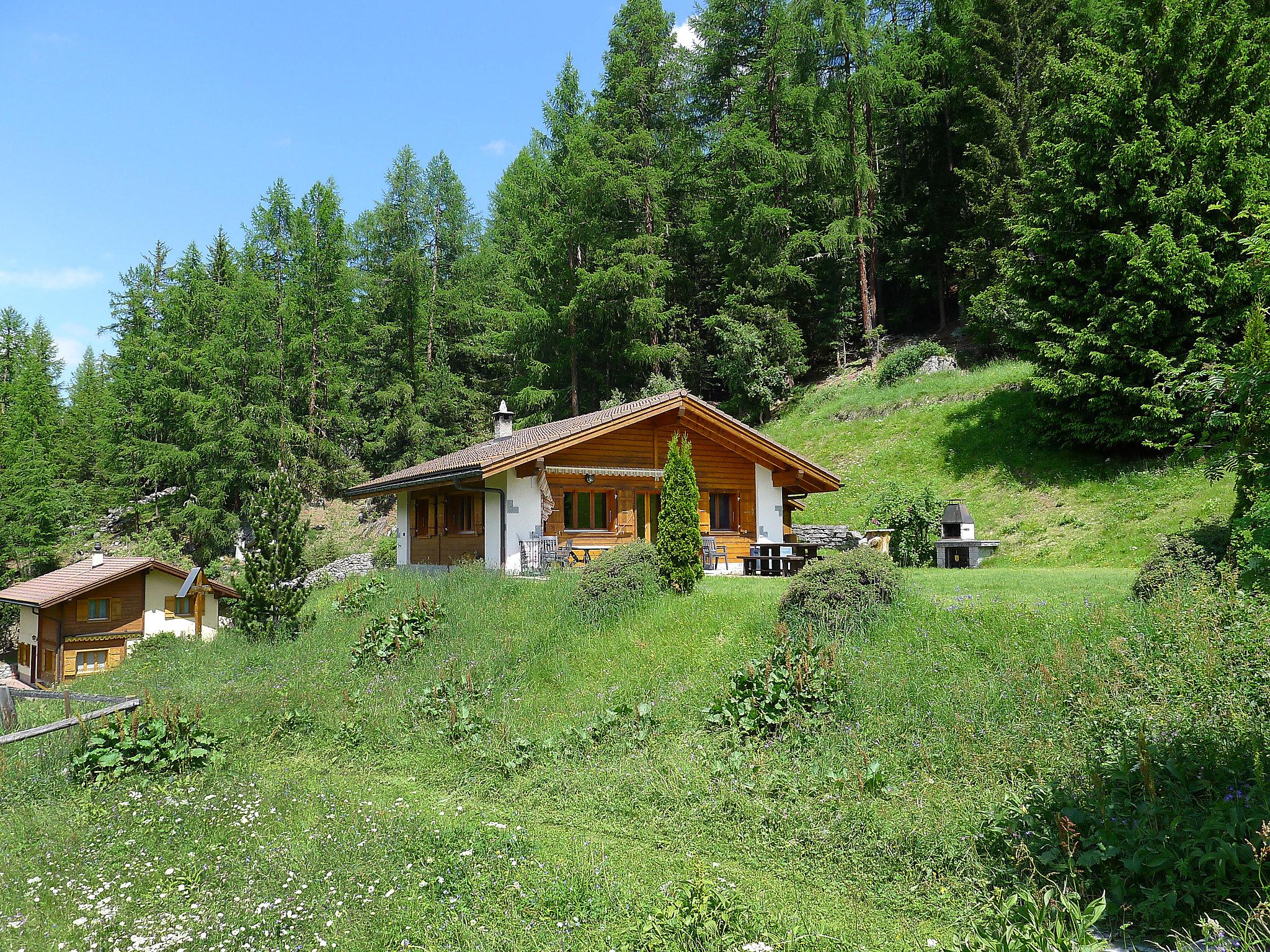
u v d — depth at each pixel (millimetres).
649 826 7891
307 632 17953
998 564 19156
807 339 39625
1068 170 21625
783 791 8102
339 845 7449
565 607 14633
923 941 5402
